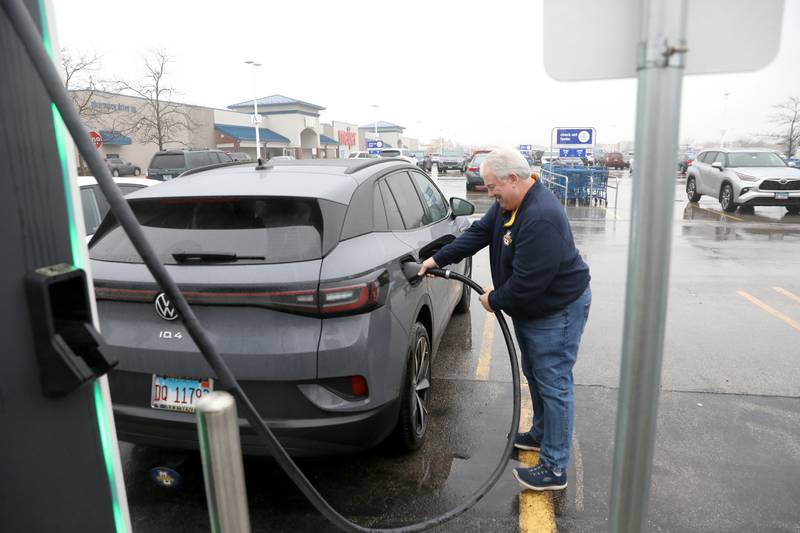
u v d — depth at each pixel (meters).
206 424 1.20
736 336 5.14
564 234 2.57
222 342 2.39
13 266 0.99
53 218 1.05
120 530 1.26
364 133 94.06
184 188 2.79
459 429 3.46
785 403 3.78
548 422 2.80
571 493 2.83
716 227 11.89
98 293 2.53
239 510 1.26
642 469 1.34
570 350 2.76
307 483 1.54
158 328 2.47
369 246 2.74
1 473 1.01
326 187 2.78
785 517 2.63
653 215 1.20
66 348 1.04
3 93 0.96
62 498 1.11
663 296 1.24
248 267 2.43
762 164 14.66
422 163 41.84
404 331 2.83
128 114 37.09
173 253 2.52
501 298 2.67
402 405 2.94
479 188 21.91
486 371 4.37
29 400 1.03
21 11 0.91
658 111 1.16
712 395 3.91
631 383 1.29
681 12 1.13
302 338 2.38
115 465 1.23
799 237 10.59
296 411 2.42
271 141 51.69
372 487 2.87
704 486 2.86
